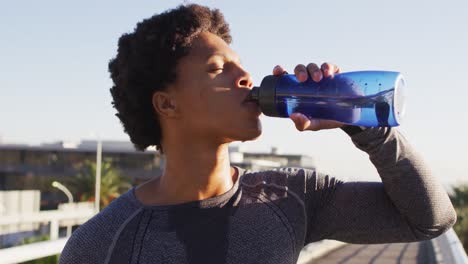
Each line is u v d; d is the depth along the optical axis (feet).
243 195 5.03
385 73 4.74
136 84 5.03
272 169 5.53
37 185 176.45
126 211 4.90
